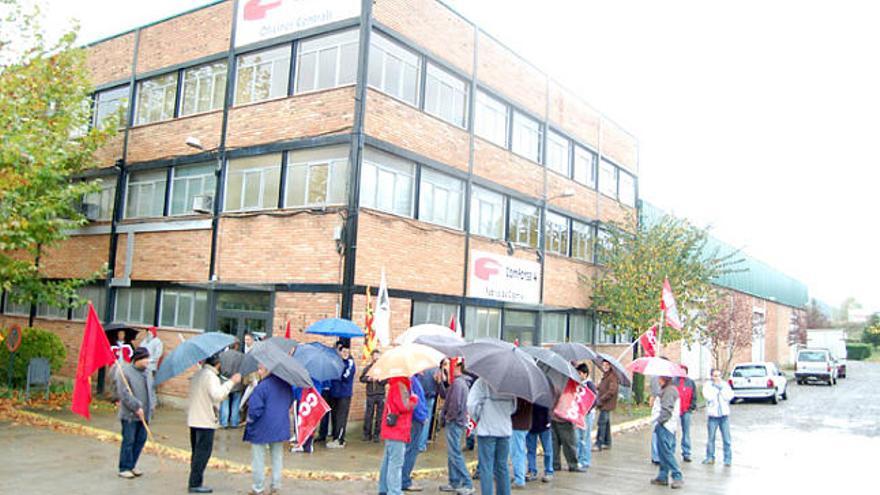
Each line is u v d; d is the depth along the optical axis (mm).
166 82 19750
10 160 14070
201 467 8938
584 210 26078
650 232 24562
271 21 17328
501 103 21250
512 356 8578
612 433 16891
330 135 15680
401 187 16875
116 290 19875
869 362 70312
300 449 12148
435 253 17672
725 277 38312
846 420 21047
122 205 20047
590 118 26859
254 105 17312
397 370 8625
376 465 11227
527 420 10031
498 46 20906
